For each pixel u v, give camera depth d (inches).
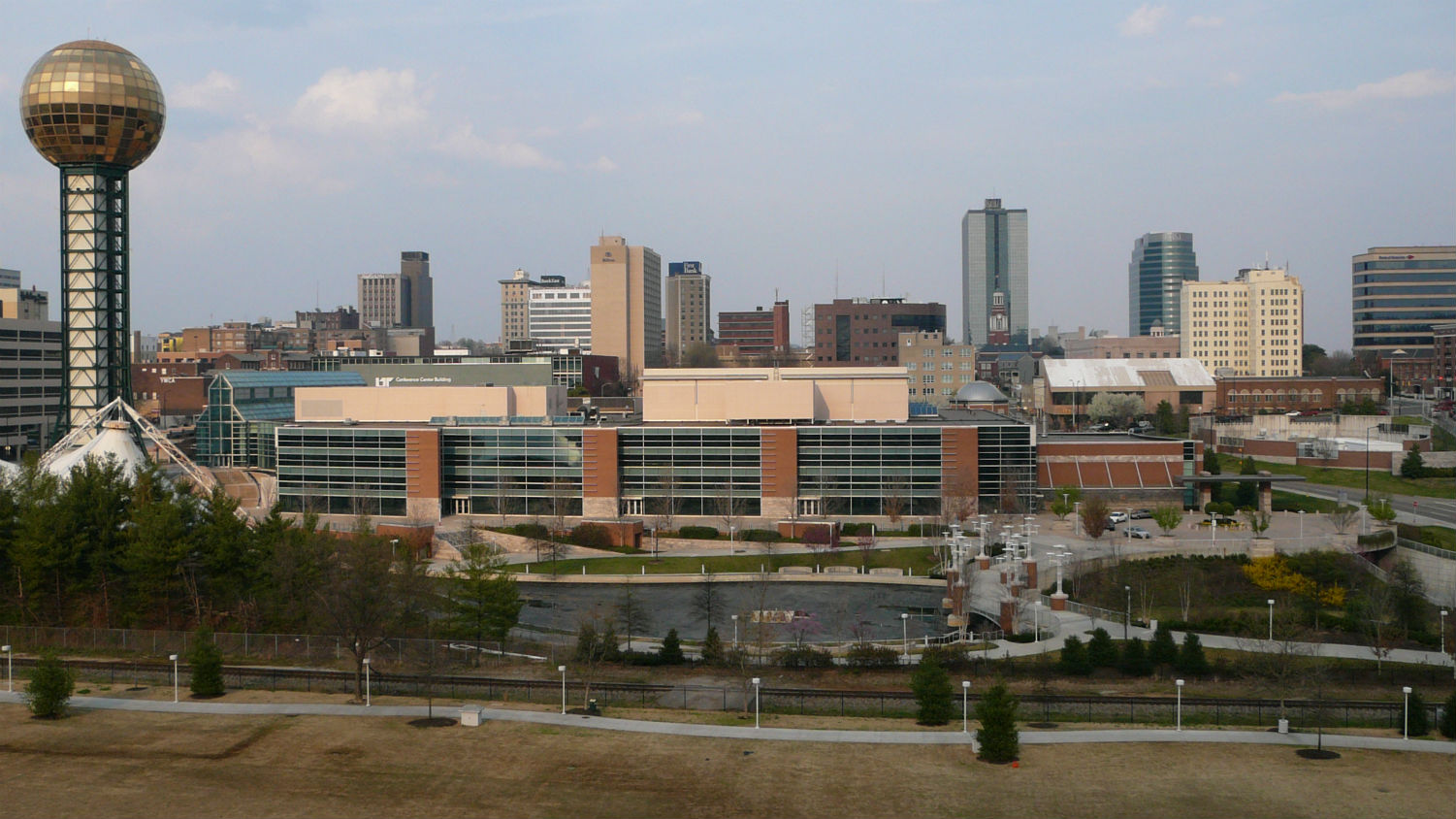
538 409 7765.8
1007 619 4461.1
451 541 5969.5
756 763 2748.5
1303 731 3078.2
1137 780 2655.0
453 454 7017.7
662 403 7126.0
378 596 3727.9
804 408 7096.5
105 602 4266.7
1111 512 6801.2
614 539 6131.9
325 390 7495.1
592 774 2655.0
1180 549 5777.6
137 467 5039.4
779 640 4325.8
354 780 2603.3
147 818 2374.5
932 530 6141.7
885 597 5182.1
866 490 6875.0
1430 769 2755.9
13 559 4202.8
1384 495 7588.6
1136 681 3762.3
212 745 2837.1
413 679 3503.9
